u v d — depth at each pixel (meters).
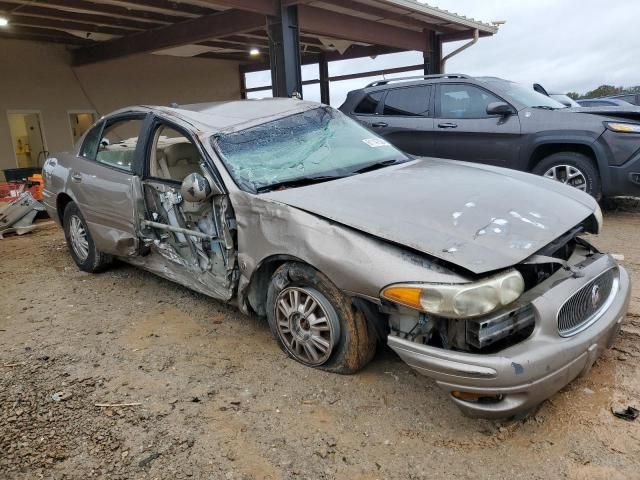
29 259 6.12
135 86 14.92
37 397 3.08
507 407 2.38
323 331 3.07
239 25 9.92
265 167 3.59
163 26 11.18
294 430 2.69
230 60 17.61
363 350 3.01
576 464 2.36
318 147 3.92
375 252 2.68
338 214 2.93
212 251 3.66
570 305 2.59
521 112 6.53
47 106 13.13
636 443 2.46
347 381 3.08
